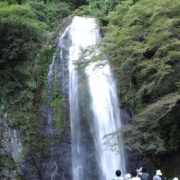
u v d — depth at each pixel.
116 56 12.45
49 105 13.70
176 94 10.44
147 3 11.68
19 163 12.30
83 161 13.02
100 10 18.83
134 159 13.38
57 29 17.34
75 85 14.38
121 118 14.08
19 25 13.56
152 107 10.49
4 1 15.95
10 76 13.75
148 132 12.55
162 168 13.32
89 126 13.62
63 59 15.14
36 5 18.92
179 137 12.89
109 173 12.98
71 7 21.58
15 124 12.80
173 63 11.23
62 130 13.32
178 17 11.17
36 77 14.27
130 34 11.71
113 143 12.18
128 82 13.98
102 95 14.46
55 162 12.81
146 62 10.89
